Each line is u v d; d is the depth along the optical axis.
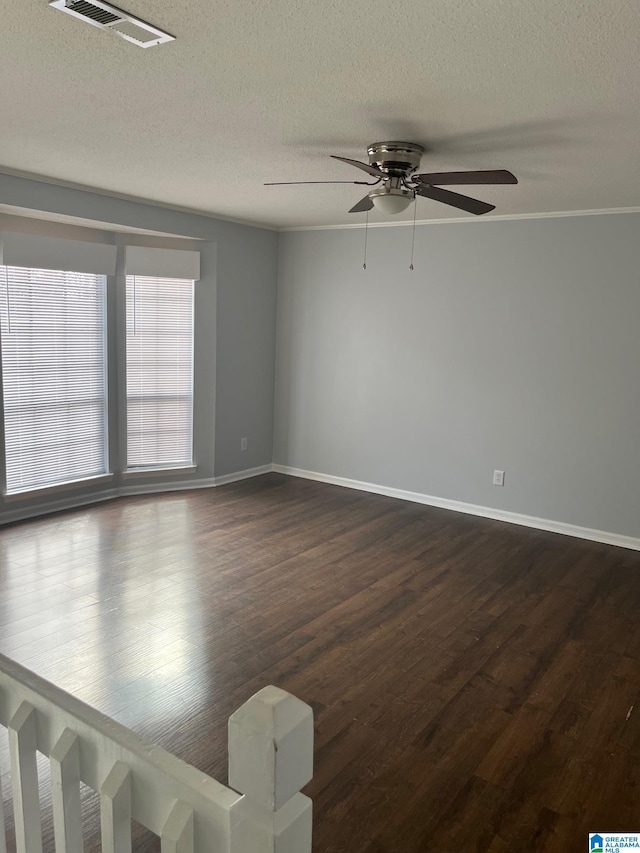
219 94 2.64
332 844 2.11
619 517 4.98
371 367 6.09
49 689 1.02
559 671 3.18
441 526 5.32
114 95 2.69
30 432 5.10
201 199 5.00
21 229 4.78
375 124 2.96
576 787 2.39
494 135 3.05
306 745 0.79
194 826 0.82
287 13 1.92
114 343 5.56
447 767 2.48
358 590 4.05
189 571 4.25
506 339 5.33
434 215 5.34
